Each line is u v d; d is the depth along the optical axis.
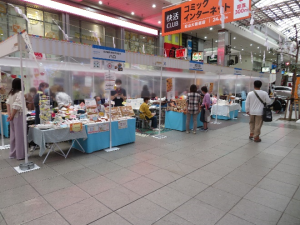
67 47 3.81
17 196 2.68
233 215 2.33
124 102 7.69
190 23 6.08
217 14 5.50
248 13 4.94
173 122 6.86
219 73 7.93
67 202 2.55
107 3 10.48
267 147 4.97
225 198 2.69
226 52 14.46
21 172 3.41
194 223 2.18
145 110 6.55
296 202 2.61
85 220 2.21
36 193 2.76
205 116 6.55
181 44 15.66
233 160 4.10
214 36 16.66
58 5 9.05
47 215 2.29
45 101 4.20
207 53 21.86
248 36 16.06
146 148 4.83
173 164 3.86
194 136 6.01
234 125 7.67
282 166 3.80
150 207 2.47
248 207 2.49
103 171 3.50
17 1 8.38
